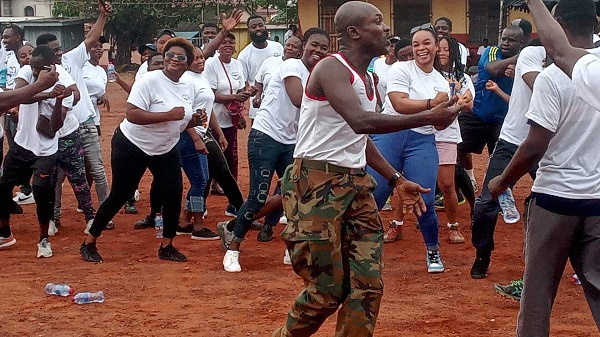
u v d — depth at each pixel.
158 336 5.98
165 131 7.86
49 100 8.43
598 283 4.80
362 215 4.87
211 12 43.25
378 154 5.29
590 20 4.80
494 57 9.52
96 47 10.84
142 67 10.55
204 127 8.87
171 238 8.31
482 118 9.74
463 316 6.43
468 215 10.52
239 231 7.88
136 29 43.12
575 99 4.72
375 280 4.77
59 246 9.05
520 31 9.12
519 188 12.54
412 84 7.30
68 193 12.74
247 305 6.75
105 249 8.88
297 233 4.82
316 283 4.84
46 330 6.14
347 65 4.75
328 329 6.14
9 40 11.68
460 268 7.95
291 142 7.98
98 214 8.20
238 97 10.15
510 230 9.73
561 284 7.35
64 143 9.33
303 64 7.85
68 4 42.28
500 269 7.88
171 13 42.53
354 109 4.55
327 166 4.82
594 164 4.76
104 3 10.23
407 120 4.45
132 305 6.77
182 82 8.03
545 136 4.76
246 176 14.13
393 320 6.32
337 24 4.85
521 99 7.19
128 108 7.72
